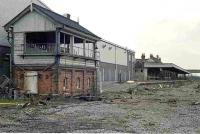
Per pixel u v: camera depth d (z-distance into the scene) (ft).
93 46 159.43
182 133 53.98
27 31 127.13
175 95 150.30
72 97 128.77
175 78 377.71
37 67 125.39
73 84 134.92
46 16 124.47
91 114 79.66
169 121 68.44
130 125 62.54
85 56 145.18
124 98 131.75
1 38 135.03
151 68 318.04
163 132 54.80
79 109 89.40
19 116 74.59
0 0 141.69
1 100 110.42
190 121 68.69
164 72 334.24
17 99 114.83
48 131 55.01
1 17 139.23
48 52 124.57
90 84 152.76
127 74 269.03
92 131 55.16
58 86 123.03
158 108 94.38
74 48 147.64
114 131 55.36
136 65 300.81
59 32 124.57
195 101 118.52
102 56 206.59
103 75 207.92
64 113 81.00
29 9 125.90
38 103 100.48
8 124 62.95
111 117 74.43
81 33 140.05
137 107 96.53
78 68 139.54
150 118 73.05
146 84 225.35
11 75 128.47
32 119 70.49
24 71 127.03
